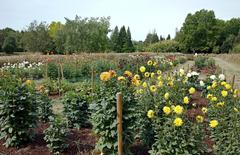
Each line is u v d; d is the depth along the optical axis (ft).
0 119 16.97
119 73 45.39
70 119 20.61
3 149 17.06
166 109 14.20
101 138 14.38
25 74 51.88
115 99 13.79
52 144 16.35
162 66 55.16
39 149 17.10
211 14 227.81
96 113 14.23
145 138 16.28
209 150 15.99
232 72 69.56
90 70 55.31
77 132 19.95
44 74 51.37
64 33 123.85
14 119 16.88
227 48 215.10
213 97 20.99
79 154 16.48
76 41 120.98
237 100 20.67
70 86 37.65
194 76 33.27
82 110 20.95
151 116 14.82
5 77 18.16
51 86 36.96
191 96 27.45
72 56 69.87
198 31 223.71
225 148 15.67
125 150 14.49
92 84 26.63
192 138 13.60
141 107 16.37
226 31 237.45
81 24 123.95
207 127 19.77
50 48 130.11
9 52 143.23
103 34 134.21
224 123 16.79
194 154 13.76
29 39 128.77
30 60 70.59
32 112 17.51
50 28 170.09
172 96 18.54
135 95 16.85
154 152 14.46
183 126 13.82
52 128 16.38
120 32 216.33
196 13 231.50
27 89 17.66
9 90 16.67
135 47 229.86
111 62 60.13
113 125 13.61
